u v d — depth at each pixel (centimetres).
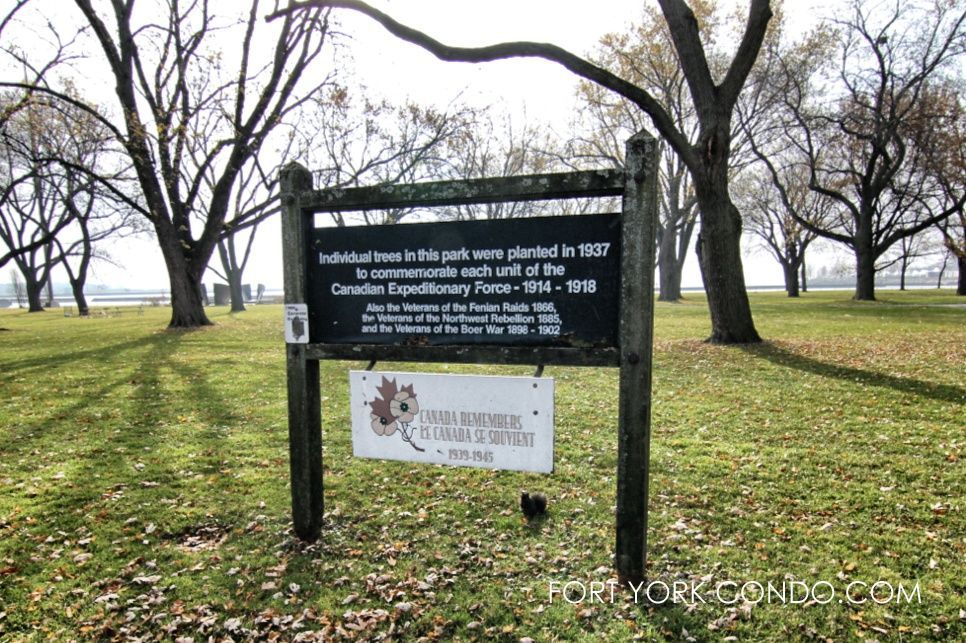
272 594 322
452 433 341
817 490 444
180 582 335
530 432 327
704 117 1194
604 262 303
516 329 321
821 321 1827
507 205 2283
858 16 2597
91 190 2417
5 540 387
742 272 1280
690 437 592
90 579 341
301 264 357
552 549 365
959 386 748
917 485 445
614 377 945
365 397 356
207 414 728
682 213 4066
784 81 2880
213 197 2155
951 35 2427
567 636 282
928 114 2561
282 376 1006
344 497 457
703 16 2567
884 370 883
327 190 346
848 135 3000
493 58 1002
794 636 276
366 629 290
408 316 342
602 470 507
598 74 1034
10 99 2048
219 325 2252
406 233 337
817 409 679
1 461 553
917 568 330
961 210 2970
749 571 331
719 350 1176
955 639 271
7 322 2900
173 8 1992
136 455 564
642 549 314
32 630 295
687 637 278
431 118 2528
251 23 1966
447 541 379
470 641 281
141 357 1272
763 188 4716
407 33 988
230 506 441
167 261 2166
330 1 988
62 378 1006
